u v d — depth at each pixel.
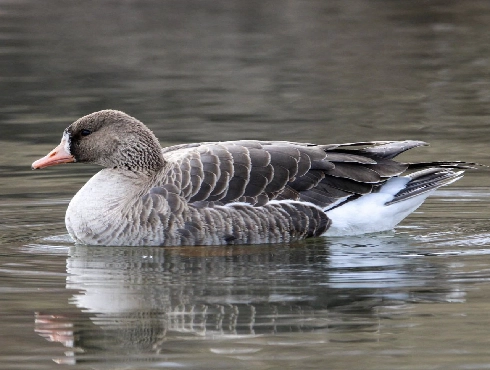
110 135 15.23
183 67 29.48
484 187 18.28
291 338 10.73
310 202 14.91
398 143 15.49
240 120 23.44
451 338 10.67
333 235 15.18
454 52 31.38
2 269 13.54
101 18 36.59
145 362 10.14
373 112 24.31
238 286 12.62
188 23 35.84
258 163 14.80
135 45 32.31
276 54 31.16
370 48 31.97
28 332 11.12
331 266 13.51
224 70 29.12
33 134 22.33
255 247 14.57
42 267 13.63
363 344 10.54
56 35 33.47
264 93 26.41
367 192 15.13
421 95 26.17
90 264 13.78
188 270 13.40
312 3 39.09
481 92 26.41
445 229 15.67
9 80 27.83
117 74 28.61
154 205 14.48
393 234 15.36
